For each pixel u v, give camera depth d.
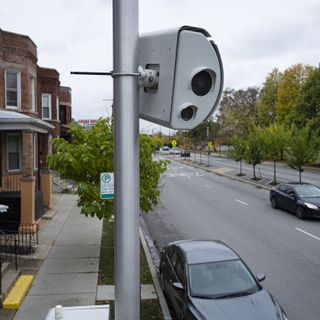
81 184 12.75
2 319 8.92
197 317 7.71
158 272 12.34
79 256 13.61
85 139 13.48
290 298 10.61
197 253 9.51
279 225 19.69
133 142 2.25
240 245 16.05
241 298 8.23
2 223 16.53
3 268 11.38
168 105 2.19
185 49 2.14
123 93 2.23
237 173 47.75
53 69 31.58
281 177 41.88
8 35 20.89
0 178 20.28
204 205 25.86
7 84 21.27
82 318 3.70
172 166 64.69
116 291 2.29
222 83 2.25
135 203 2.27
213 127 98.88
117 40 2.24
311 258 14.20
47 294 10.34
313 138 31.17
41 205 19.27
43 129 19.09
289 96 73.06
